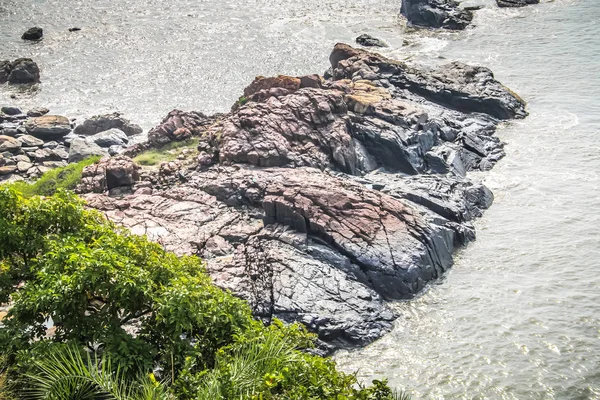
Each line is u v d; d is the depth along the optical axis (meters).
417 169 53.22
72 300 20.30
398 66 69.62
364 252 41.75
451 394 33.47
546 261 43.78
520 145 60.03
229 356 19.61
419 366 35.47
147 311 21.98
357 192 45.94
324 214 43.50
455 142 58.62
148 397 17.55
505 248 45.47
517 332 37.59
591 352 35.91
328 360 21.08
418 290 41.53
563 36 87.38
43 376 18.84
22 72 83.44
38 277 21.28
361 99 57.53
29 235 23.06
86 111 75.44
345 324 37.53
